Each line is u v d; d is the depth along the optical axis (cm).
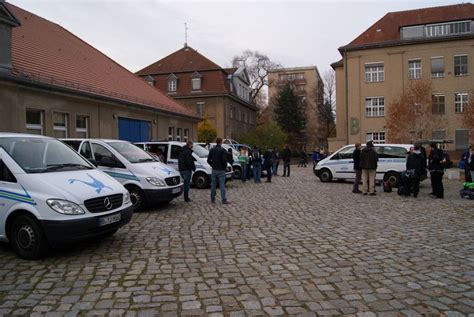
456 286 477
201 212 1007
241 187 1691
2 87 1402
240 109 5419
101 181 684
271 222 873
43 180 614
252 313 405
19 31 1948
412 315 398
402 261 577
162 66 5112
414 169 1331
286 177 2331
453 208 1070
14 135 711
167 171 1061
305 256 604
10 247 672
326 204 1151
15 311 414
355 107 4106
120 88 2236
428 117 3497
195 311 411
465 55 3806
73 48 2319
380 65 4031
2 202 611
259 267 552
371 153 1373
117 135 2091
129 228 812
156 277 513
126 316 400
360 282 491
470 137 3488
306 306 421
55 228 577
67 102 1727
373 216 948
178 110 2789
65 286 484
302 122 6356
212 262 576
